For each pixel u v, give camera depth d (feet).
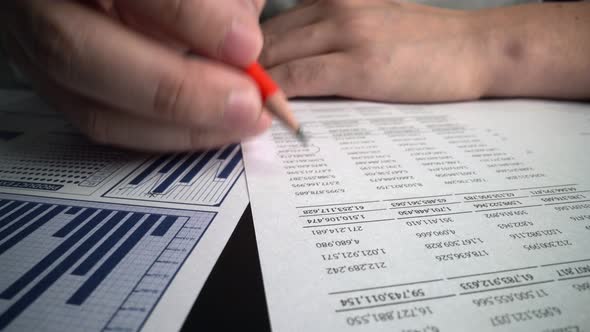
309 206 0.51
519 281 0.41
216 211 0.51
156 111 0.52
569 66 0.87
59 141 0.69
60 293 0.39
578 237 0.46
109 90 0.51
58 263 0.42
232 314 0.37
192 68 0.51
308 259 0.43
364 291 0.39
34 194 0.53
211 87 0.51
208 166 0.61
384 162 0.62
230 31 0.50
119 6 0.50
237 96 0.52
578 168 0.60
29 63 0.61
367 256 0.43
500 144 0.68
